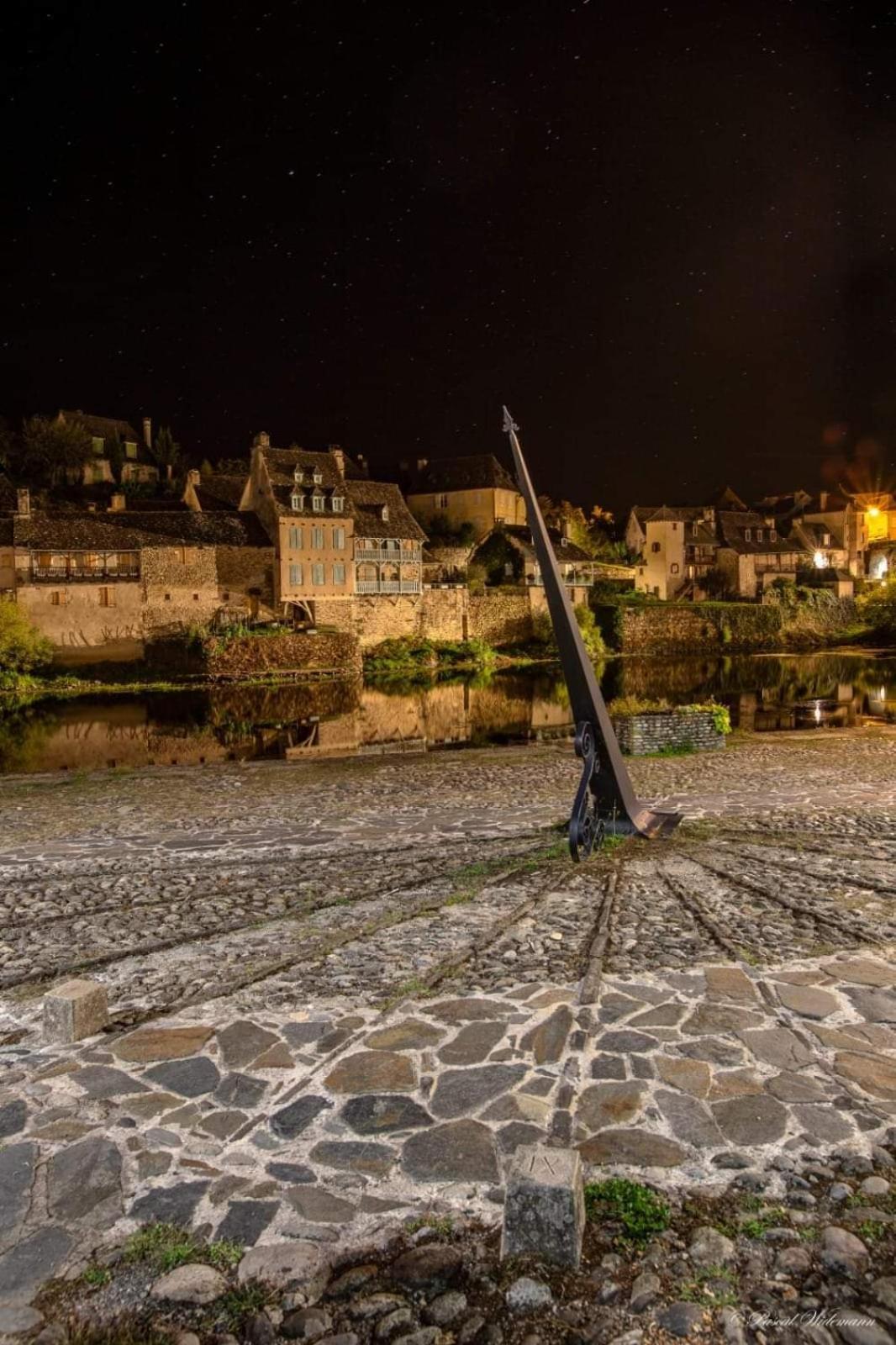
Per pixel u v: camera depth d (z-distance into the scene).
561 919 9.05
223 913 9.90
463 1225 4.34
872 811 14.95
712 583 99.19
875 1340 3.65
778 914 9.16
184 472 94.25
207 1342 3.75
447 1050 6.06
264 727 39.22
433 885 10.74
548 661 74.19
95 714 43.88
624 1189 4.53
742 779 18.94
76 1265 4.14
